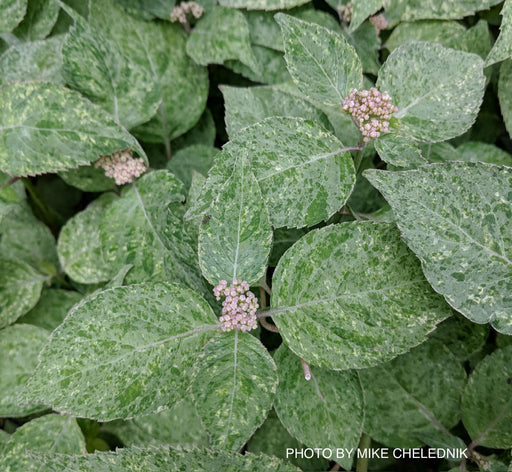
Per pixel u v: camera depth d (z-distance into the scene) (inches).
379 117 25.4
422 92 26.2
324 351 24.8
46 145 27.1
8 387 28.5
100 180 30.2
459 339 28.1
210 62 29.9
